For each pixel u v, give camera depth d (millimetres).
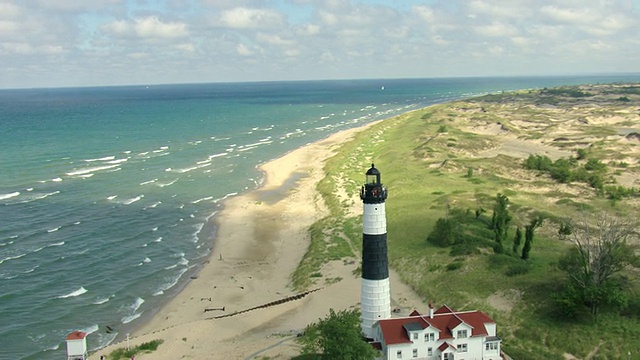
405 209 95562
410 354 47781
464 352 48469
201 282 76000
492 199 98625
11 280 75562
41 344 59188
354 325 48500
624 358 47875
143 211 109562
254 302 68750
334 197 111500
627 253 63406
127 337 59125
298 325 59625
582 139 169000
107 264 82312
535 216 88000
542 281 60094
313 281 71938
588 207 95062
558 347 50688
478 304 59094
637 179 119125
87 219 103750
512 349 51312
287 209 110125
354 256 79188
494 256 68000
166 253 87312
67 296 71250
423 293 64062
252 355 53000
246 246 90312
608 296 52625
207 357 53562
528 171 125812
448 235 74875
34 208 110125
